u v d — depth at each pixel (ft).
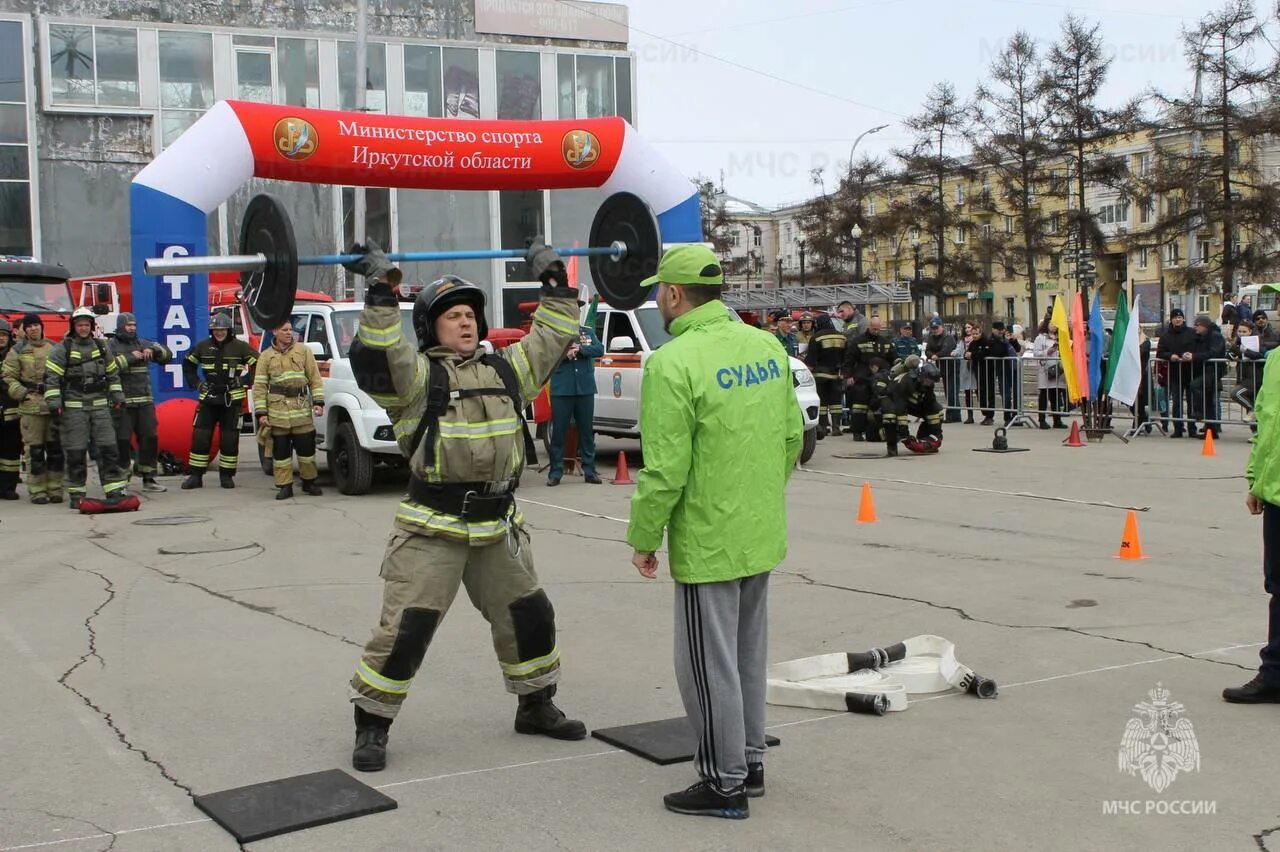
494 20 125.08
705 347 13.75
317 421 45.27
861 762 15.81
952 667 18.85
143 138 114.52
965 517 36.06
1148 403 60.08
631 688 19.39
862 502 35.73
